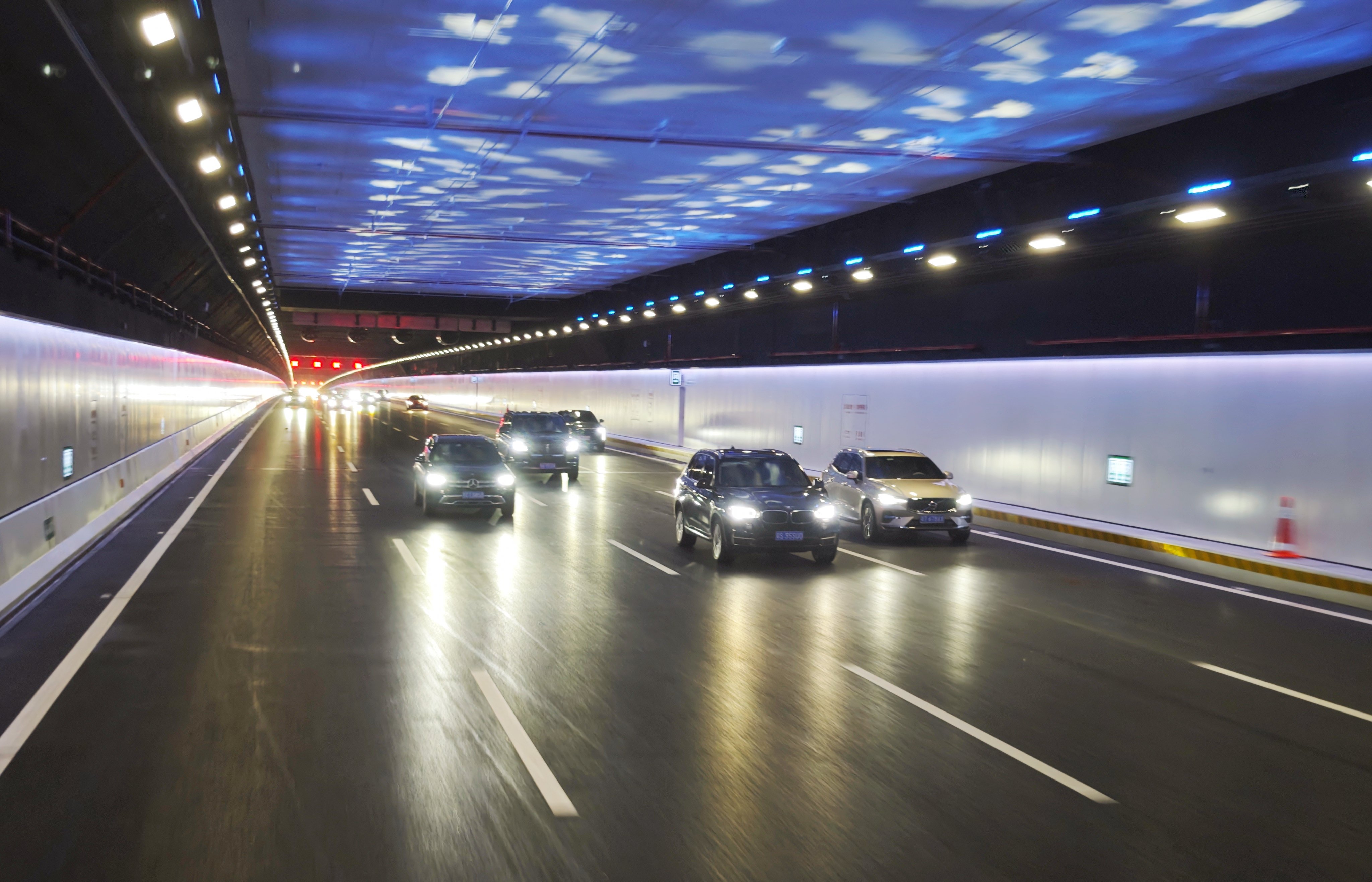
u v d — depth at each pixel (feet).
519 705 23.99
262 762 19.65
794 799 18.31
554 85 39.68
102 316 57.41
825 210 66.95
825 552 48.70
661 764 20.08
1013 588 43.45
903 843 16.46
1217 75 37.01
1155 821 17.72
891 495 58.34
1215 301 53.31
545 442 95.09
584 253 90.43
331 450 119.85
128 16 29.89
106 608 34.22
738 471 51.62
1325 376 46.24
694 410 127.34
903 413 81.82
